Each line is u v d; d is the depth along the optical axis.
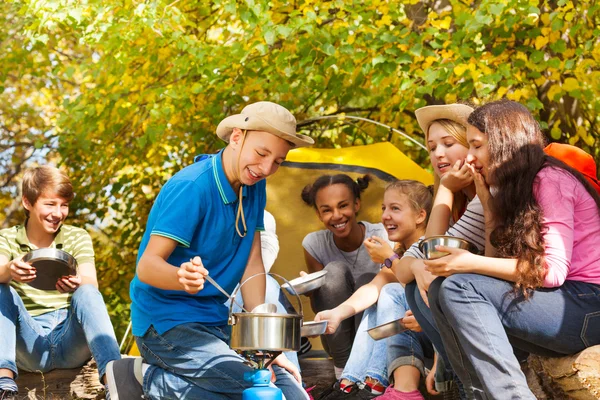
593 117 7.35
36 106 9.31
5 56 8.20
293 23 6.38
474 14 6.24
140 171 8.15
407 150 8.16
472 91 6.71
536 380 3.43
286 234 5.25
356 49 6.67
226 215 3.20
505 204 2.84
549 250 2.75
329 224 4.45
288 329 2.90
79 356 4.06
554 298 2.77
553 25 5.93
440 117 3.61
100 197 8.38
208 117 7.43
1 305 3.82
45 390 4.09
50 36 8.16
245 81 7.15
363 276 4.32
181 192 3.13
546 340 2.81
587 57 6.64
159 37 7.00
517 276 2.74
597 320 2.78
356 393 3.80
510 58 6.70
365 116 8.18
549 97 6.28
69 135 8.07
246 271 3.42
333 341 4.09
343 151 5.61
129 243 8.38
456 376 3.33
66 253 3.84
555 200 2.80
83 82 7.62
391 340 3.63
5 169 9.36
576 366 2.81
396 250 4.09
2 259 3.96
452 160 3.55
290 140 3.13
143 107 7.56
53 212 4.13
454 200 3.62
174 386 3.10
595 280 2.83
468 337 2.75
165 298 3.16
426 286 3.17
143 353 3.24
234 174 3.19
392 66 6.35
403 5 6.77
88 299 3.93
